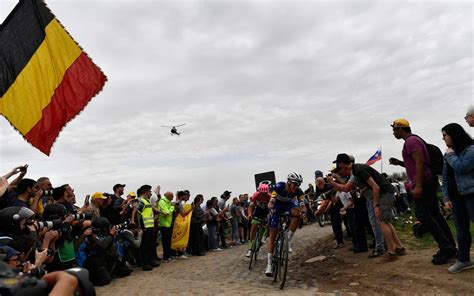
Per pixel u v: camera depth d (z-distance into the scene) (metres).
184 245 11.39
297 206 6.85
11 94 5.08
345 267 6.77
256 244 8.50
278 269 6.66
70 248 6.11
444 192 5.14
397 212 15.14
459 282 4.58
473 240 6.78
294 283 6.29
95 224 7.15
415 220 10.96
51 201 6.79
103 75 5.53
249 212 8.95
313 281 6.25
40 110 5.20
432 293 4.45
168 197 10.86
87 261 7.05
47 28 5.41
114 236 7.80
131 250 9.80
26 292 1.27
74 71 5.43
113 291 6.56
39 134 5.16
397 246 6.54
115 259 7.65
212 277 7.55
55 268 5.96
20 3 5.30
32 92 5.20
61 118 5.30
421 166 5.45
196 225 12.05
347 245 8.90
